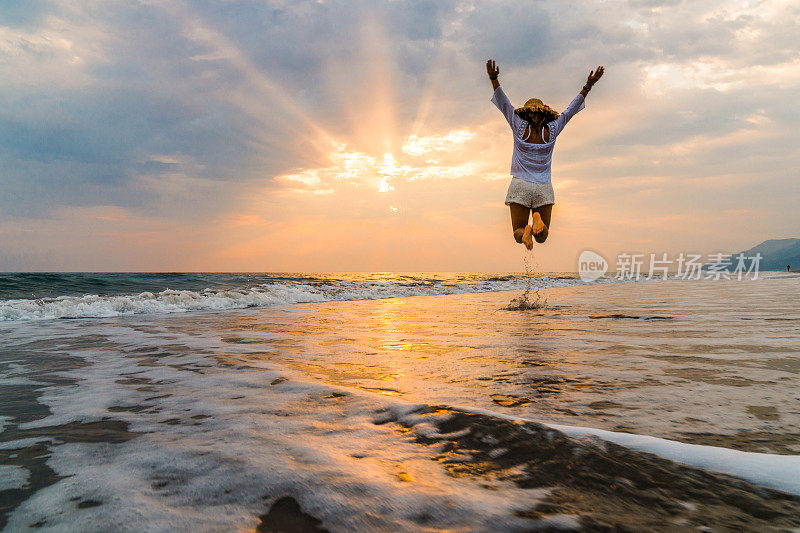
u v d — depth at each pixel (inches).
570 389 99.8
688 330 199.6
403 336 194.2
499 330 212.8
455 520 46.3
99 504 50.4
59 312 282.5
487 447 65.2
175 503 50.6
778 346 154.8
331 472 58.0
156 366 130.1
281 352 154.4
